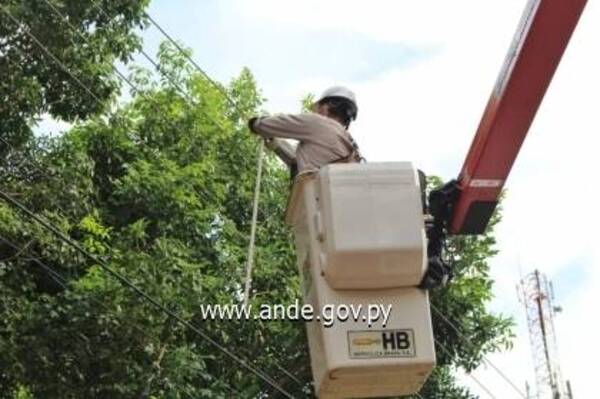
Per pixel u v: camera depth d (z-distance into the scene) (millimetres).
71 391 11664
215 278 13234
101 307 11570
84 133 15070
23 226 11844
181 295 12352
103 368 11703
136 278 11875
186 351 11984
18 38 12227
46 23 12297
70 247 12258
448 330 15773
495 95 5320
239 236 14750
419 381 4984
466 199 5461
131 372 11633
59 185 12539
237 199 15445
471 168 5422
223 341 13312
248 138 15719
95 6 12727
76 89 12789
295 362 14219
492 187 5426
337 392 5000
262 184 15641
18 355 11516
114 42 12938
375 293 4902
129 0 12914
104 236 12781
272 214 15523
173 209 14055
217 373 13602
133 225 13031
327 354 4809
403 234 4781
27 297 12766
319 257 4938
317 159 5332
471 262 15828
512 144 5320
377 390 5055
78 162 12914
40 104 12414
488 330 15844
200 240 14148
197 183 14438
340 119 5730
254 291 14367
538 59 5121
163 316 11820
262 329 13672
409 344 4848
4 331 11766
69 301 11711
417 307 4910
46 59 12453
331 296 4879
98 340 11664
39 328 11602
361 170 4895
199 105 15688
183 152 15344
